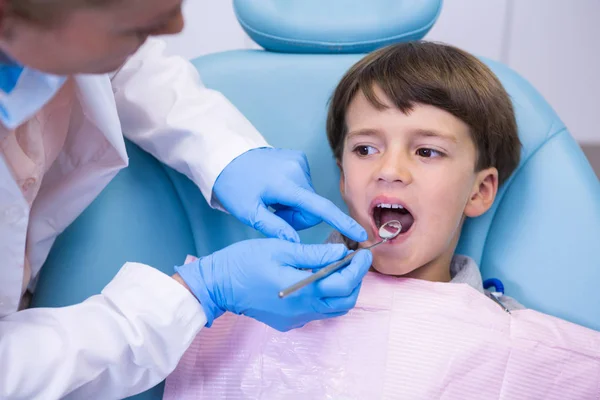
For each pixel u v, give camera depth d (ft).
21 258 2.07
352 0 3.26
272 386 2.58
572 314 2.86
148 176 3.07
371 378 2.47
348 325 2.59
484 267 3.14
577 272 2.89
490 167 2.99
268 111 3.28
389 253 2.72
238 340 2.68
